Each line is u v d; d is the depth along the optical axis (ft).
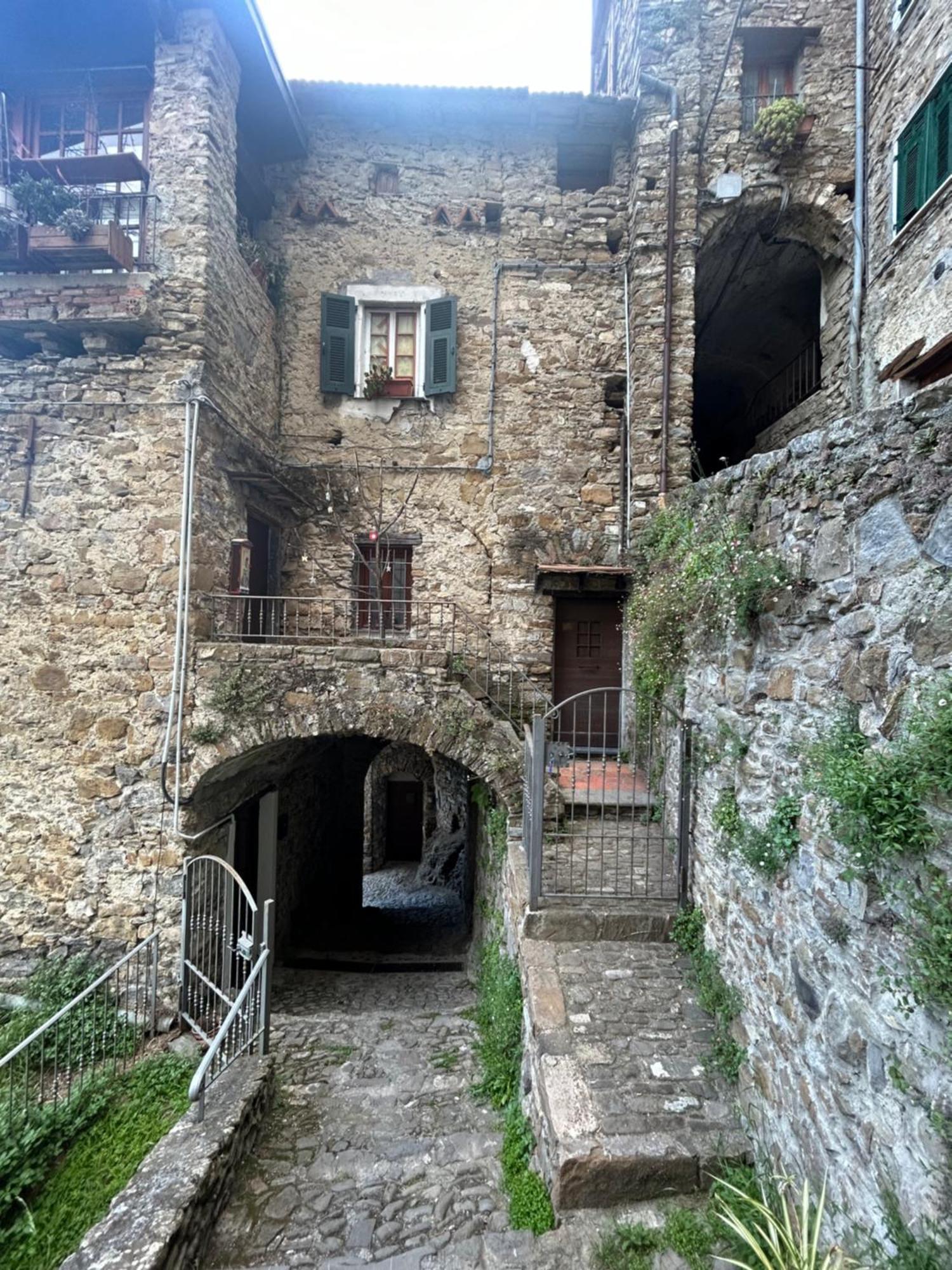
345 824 34.40
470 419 24.82
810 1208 7.17
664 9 22.56
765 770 9.44
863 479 7.18
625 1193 8.20
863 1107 6.42
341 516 24.79
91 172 19.04
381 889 39.96
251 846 23.95
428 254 24.90
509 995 13.80
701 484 13.56
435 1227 9.08
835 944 7.13
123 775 18.53
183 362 18.69
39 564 18.78
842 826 6.68
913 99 18.95
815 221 23.11
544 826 17.69
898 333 19.62
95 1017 17.01
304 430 24.95
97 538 18.65
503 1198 9.54
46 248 17.54
